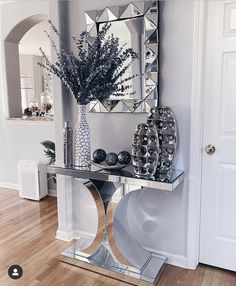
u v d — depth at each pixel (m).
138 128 2.03
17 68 4.32
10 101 4.25
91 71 2.08
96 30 2.36
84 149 2.27
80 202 2.73
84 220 2.74
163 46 2.14
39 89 9.62
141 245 2.44
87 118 2.54
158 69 2.17
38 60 9.61
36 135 4.05
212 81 2.11
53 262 2.36
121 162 2.20
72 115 2.62
